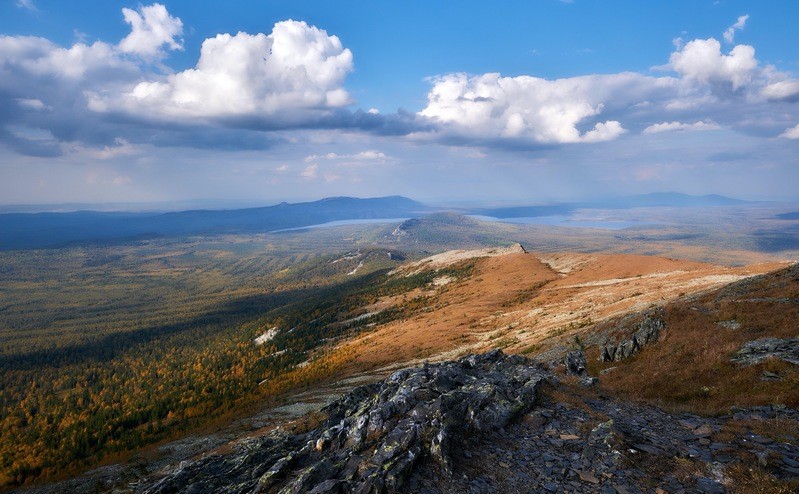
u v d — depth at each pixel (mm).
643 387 29156
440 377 23328
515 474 14734
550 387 24078
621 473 14203
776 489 12039
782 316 30672
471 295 158250
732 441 15891
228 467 21250
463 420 18391
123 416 135125
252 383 147500
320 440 18969
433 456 15617
